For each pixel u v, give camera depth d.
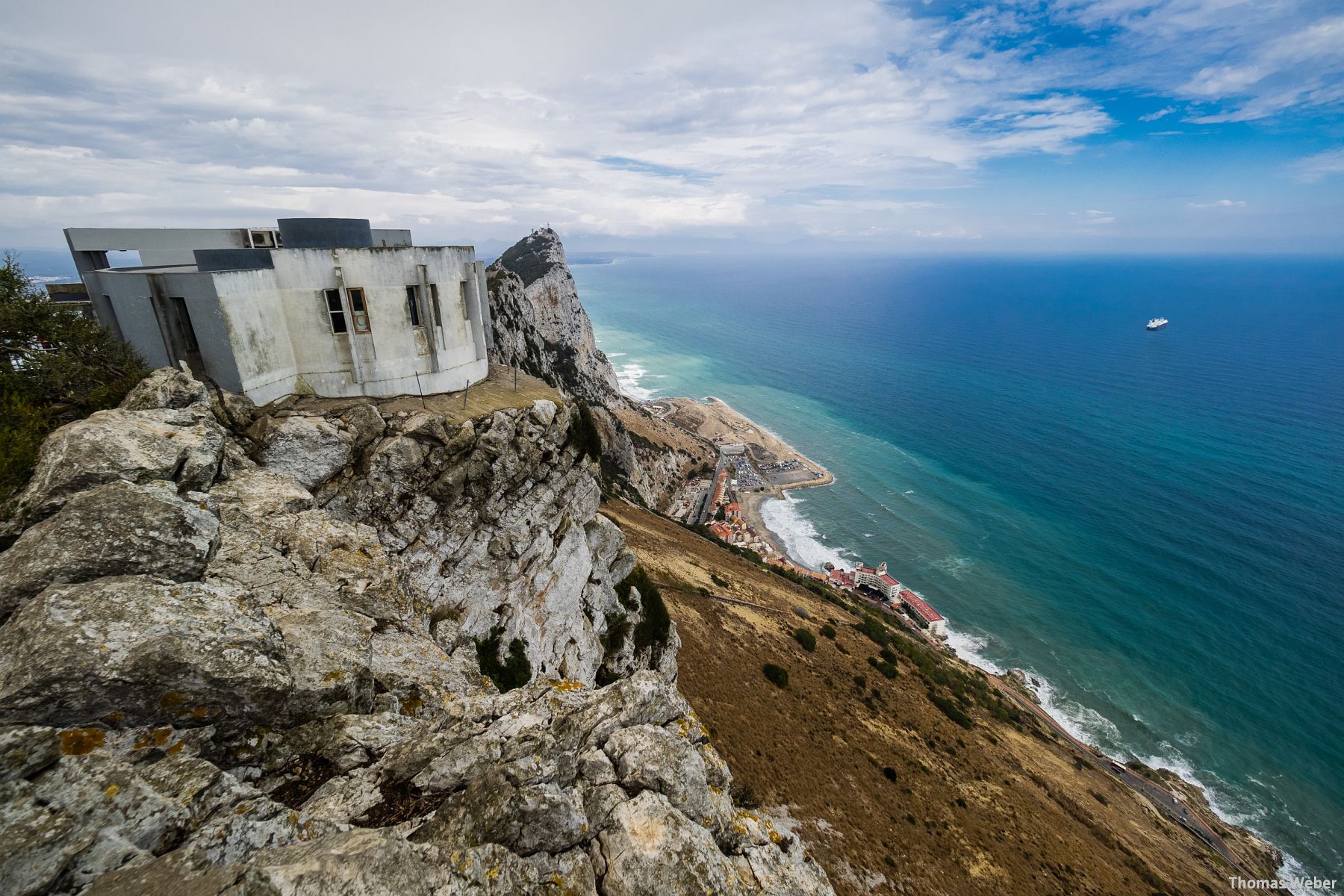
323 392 24.12
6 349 17.03
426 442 23.81
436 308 26.73
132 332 20.92
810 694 59.72
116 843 6.25
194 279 19.56
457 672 15.09
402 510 23.09
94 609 8.08
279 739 9.77
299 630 11.20
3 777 6.16
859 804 46.19
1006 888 42.81
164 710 8.05
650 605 47.09
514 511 26.84
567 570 31.31
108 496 9.73
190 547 10.06
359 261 23.78
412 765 9.94
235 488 15.83
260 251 22.22
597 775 10.66
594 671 36.38
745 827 11.77
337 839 7.11
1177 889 50.03
